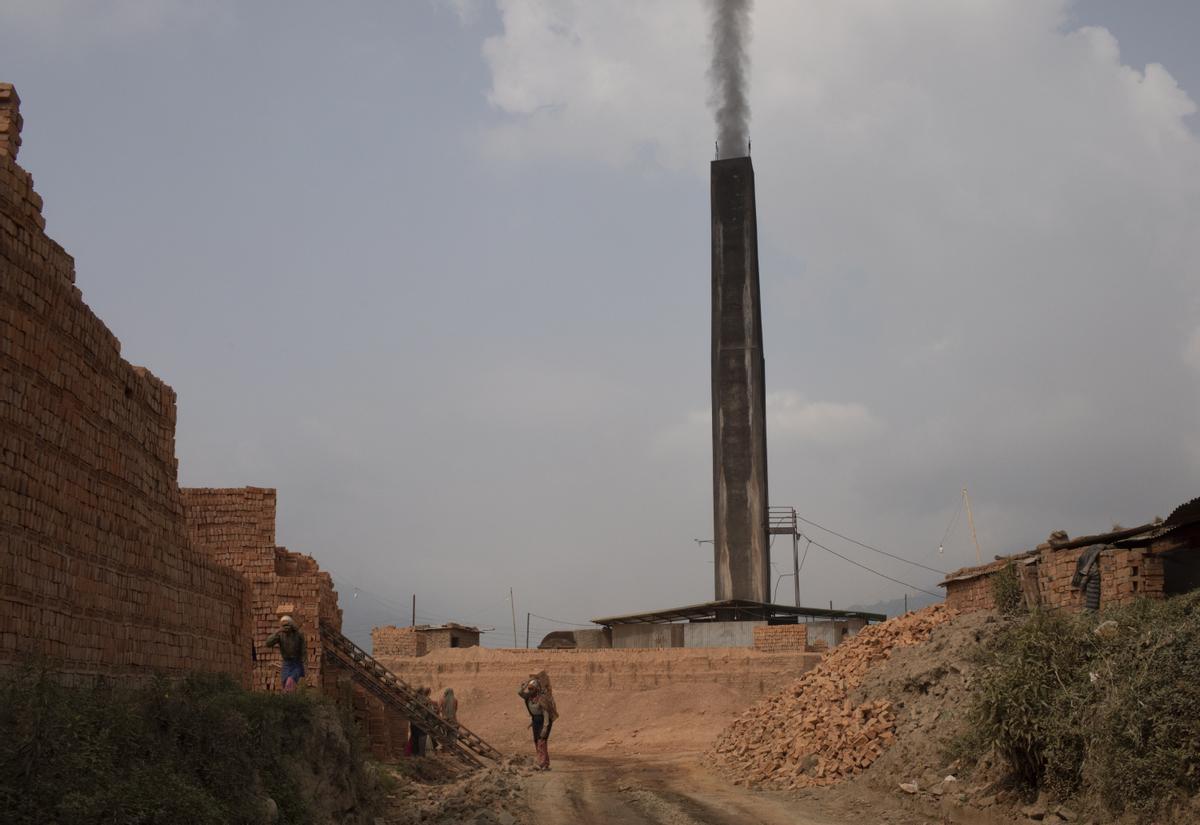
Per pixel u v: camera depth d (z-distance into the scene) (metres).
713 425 87.38
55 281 12.55
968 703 21.53
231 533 29.67
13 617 11.29
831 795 22.41
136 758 11.60
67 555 12.66
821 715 27.39
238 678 19.75
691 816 20.55
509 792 24.53
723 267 89.75
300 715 16.77
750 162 91.38
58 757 10.16
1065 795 16.45
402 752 35.56
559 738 57.09
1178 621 16.80
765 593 83.25
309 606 29.75
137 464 15.11
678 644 69.62
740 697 59.28
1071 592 23.03
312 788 15.91
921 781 20.42
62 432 12.62
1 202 11.41
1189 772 14.29
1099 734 15.88
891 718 24.66
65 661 12.51
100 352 13.83
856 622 68.25
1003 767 18.41
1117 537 22.48
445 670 64.56
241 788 13.32
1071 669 17.62
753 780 26.23
